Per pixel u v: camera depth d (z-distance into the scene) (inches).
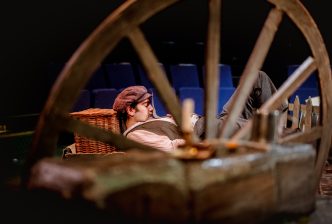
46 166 84.1
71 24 316.5
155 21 361.4
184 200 77.9
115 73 301.6
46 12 303.4
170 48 370.3
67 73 88.0
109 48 92.4
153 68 97.7
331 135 135.8
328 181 180.1
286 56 374.9
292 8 117.3
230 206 83.2
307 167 100.2
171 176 78.7
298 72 122.0
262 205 89.3
